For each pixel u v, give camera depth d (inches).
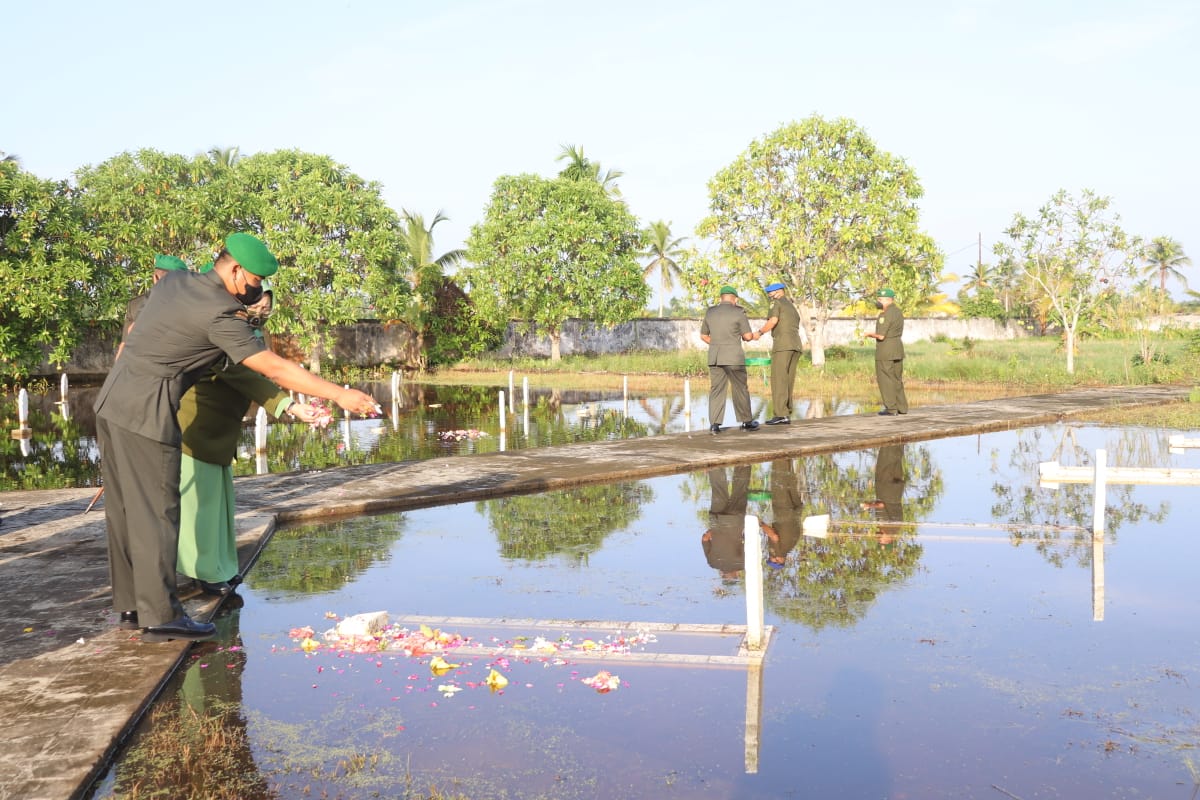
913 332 1750.7
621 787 109.4
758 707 132.3
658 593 191.9
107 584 196.2
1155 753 116.9
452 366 1414.9
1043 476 337.1
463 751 120.0
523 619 175.3
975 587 193.0
